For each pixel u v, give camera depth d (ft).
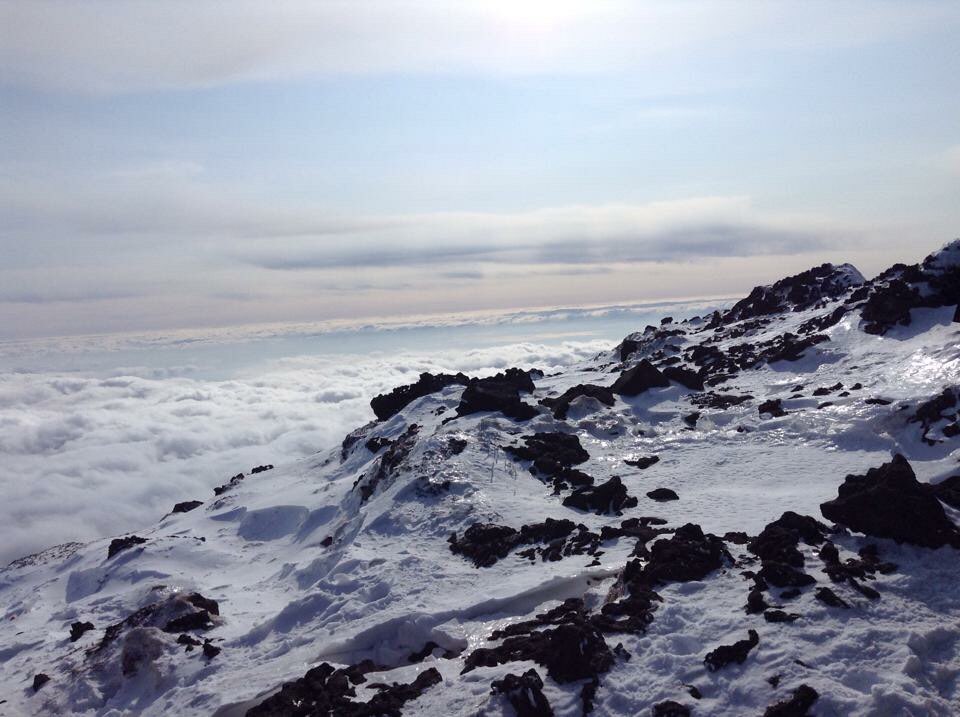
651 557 67.87
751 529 74.43
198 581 126.00
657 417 135.03
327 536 128.57
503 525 91.97
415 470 115.44
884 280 170.40
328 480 170.60
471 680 55.72
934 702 42.80
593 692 50.11
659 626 55.57
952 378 110.83
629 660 52.54
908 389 112.88
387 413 196.03
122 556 150.41
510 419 134.82
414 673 61.31
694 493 95.35
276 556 135.85
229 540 150.82
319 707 56.59
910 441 98.68
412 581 81.76
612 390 153.07
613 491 95.71
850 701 43.42
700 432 123.34
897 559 58.23
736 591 58.18
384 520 103.71
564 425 131.03
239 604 102.06
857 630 49.62
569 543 82.89
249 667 72.18
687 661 50.52
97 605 122.62
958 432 95.40
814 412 113.19
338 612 78.43
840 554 60.23
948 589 53.47
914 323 142.92
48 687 84.33
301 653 71.46
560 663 52.90
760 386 142.20
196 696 66.69
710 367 165.17
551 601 69.51
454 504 101.76
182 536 154.51
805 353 148.56
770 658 48.52
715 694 47.34
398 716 53.67
